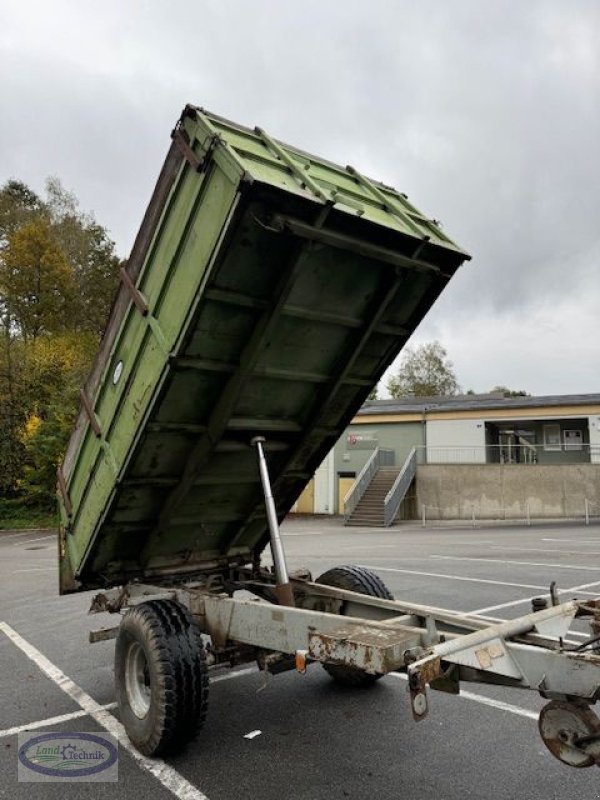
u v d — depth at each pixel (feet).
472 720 15.17
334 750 13.53
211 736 14.38
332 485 116.47
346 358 15.14
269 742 13.99
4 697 17.70
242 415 14.98
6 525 94.58
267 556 46.78
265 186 10.62
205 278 11.76
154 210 13.39
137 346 13.98
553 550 52.90
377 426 114.73
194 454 14.98
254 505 18.02
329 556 50.21
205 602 14.70
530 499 95.40
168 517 16.10
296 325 13.75
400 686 17.71
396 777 12.26
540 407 103.60
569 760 8.42
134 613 13.98
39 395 110.93
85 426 16.34
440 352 233.35
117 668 14.53
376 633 10.64
